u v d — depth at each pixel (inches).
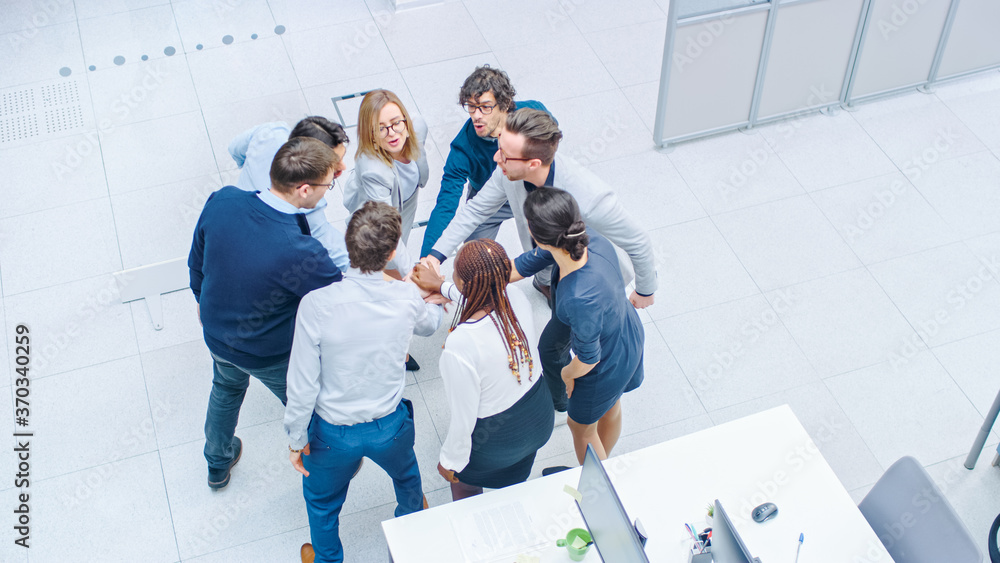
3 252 162.4
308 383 94.7
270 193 99.8
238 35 140.6
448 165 132.3
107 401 139.6
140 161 145.6
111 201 147.3
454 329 92.4
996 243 162.4
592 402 109.7
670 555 94.3
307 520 125.6
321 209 104.3
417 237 165.6
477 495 105.4
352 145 183.6
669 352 147.1
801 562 93.2
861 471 130.2
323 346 93.3
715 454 103.4
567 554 94.6
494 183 118.6
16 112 182.2
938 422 136.2
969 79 198.1
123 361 145.4
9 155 179.8
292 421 97.1
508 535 95.8
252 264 98.3
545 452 133.0
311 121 113.5
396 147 121.6
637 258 111.8
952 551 90.7
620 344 104.3
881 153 181.6
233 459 129.2
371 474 131.0
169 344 148.2
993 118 188.1
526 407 97.0
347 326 92.5
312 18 216.2
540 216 89.8
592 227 107.7
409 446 106.5
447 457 100.6
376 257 90.4
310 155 96.7
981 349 145.5
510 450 100.9
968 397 139.2
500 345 91.2
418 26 214.1
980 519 124.3
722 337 149.2
